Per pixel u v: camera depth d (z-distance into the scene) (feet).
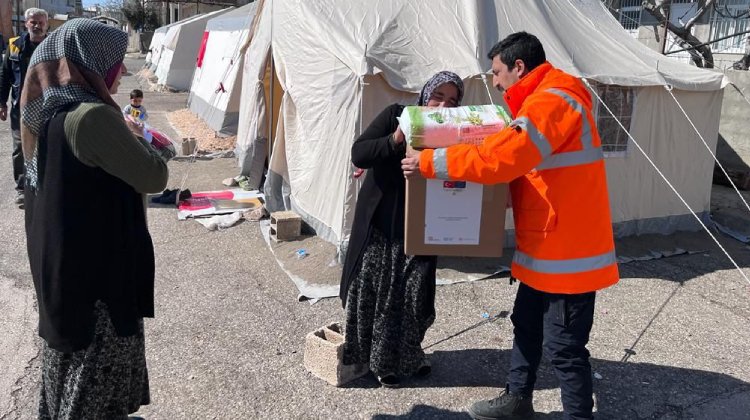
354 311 11.18
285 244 19.79
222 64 42.57
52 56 7.10
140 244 7.77
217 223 21.54
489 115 9.41
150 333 13.62
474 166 8.46
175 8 138.21
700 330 14.73
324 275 17.11
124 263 7.50
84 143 6.82
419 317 11.01
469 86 18.38
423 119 9.09
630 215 21.89
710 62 36.47
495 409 10.40
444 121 9.11
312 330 14.03
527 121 8.38
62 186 6.97
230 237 20.59
